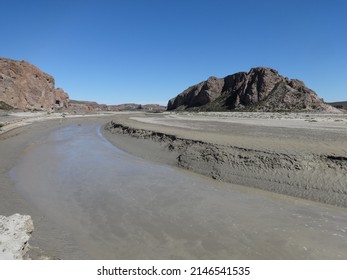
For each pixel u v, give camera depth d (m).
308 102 119.12
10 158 19.61
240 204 11.02
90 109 158.50
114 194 12.25
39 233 8.54
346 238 8.23
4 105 98.56
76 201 11.45
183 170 16.83
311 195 11.79
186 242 8.10
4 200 11.40
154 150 22.23
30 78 118.12
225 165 15.53
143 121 49.75
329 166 13.01
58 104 136.38
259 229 8.80
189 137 22.02
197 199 11.56
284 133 25.17
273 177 13.48
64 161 19.17
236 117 69.00
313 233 8.53
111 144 28.02
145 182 14.07
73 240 8.20
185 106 191.12
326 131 26.69
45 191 12.72
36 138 31.33
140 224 9.27
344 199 11.05
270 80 139.75
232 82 169.25
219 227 8.98
